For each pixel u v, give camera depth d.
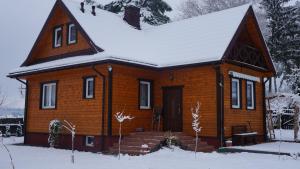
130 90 15.95
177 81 16.36
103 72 15.44
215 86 14.94
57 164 11.34
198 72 15.63
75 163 11.55
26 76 18.92
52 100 18.27
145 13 33.34
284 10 35.22
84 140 15.92
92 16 18.33
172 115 16.41
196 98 15.57
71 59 16.44
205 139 15.05
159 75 17.06
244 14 16.41
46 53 18.92
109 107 14.91
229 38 15.18
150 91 16.98
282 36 34.84
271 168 10.17
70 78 17.09
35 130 18.77
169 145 14.02
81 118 16.19
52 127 16.88
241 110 16.42
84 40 16.78
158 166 10.54
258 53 18.38
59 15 18.31
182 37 17.78
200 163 11.10
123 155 13.47
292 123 25.66
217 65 14.77
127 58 14.99
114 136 15.00
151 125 16.75
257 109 18.00
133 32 19.47
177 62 15.46
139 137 14.90
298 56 33.69
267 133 19.84
